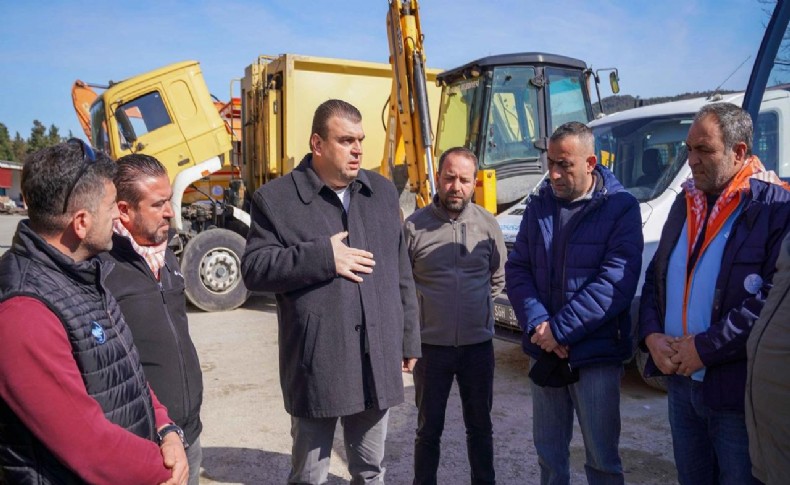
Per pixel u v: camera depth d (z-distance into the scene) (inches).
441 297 123.3
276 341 267.0
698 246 95.1
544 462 112.7
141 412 71.9
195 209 351.9
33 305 60.4
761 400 74.2
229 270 330.6
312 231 102.7
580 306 101.4
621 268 102.1
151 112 326.6
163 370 89.5
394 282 107.5
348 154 102.0
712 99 197.3
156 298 90.4
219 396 198.8
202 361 237.8
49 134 2797.7
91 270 67.2
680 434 99.2
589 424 105.7
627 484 136.5
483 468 126.0
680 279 97.4
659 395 191.2
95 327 66.3
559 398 112.1
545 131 293.7
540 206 113.3
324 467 105.0
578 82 303.7
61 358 60.9
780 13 128.0
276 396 198.7
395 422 177.2
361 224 106.0
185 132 330.3
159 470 69.1
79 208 65.3
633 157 207.6
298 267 95.7
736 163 91.0
